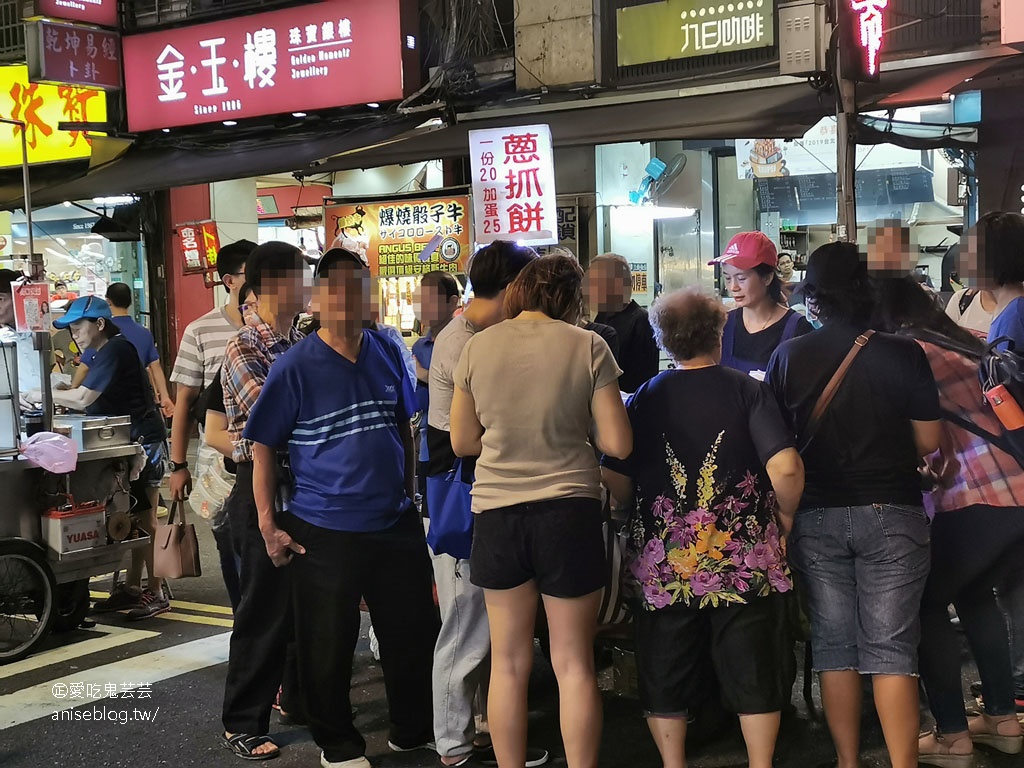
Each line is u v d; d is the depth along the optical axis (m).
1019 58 6.45
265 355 3.56
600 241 9.00
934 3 6.99
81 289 12.52
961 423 3.14
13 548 4.61
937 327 3.25
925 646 3.27
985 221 3.47
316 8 9.03
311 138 9.30
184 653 4.73
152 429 5.43
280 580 3.55
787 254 10.35
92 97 10.40
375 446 3.35
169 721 3.92
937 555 3.21
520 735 3.00
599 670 4.34
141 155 10.19
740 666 2.89
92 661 4.64
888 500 2.91
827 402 2.94
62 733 3.82
